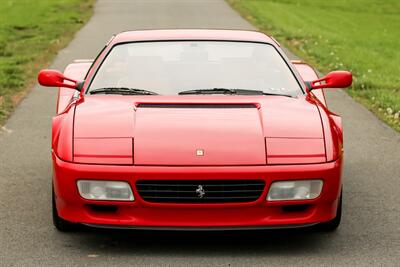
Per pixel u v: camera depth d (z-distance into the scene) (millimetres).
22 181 10039
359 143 12547
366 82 18828
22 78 18938
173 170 7039
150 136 7367
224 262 7113
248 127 7535
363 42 33719
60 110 9438
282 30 33781
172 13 43156
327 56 24562
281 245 7629
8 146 12078
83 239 7773
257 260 7176
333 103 16344
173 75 8695
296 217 7270
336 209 7586
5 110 14938
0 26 33469
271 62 9023
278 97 8406
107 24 36438
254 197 7141
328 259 7207
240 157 7156
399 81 19953
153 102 8062
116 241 7727
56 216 7836
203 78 8656
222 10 45156
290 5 57656
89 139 7387
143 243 7668
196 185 7074
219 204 7078
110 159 7164
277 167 7117
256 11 44844
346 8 63500
